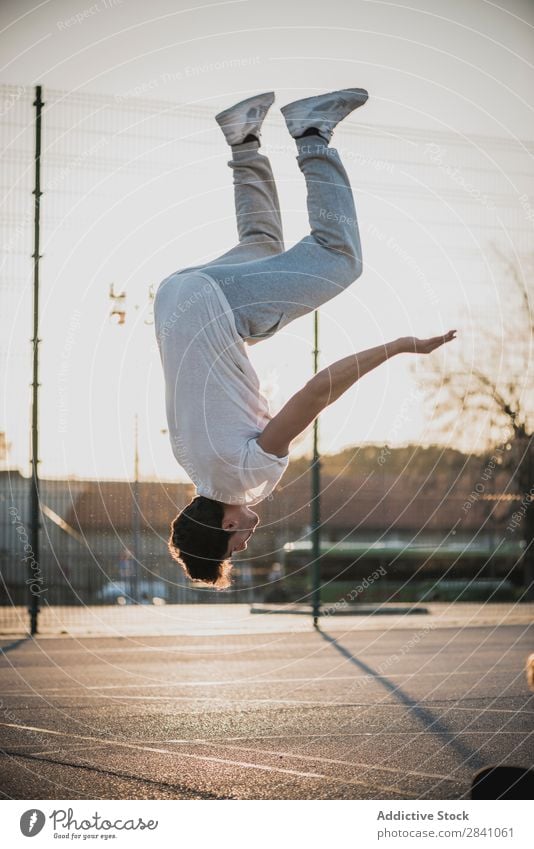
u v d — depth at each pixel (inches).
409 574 814.5
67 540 600.4
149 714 282.5
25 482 587.2
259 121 180.9
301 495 745.6
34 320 492.7
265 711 287.0
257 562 752.3
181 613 625.3
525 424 731.4
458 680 352.5
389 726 261.7
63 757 224.7
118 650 460.8
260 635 538.0
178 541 178.7
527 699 307.3
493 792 174.4
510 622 620.7
